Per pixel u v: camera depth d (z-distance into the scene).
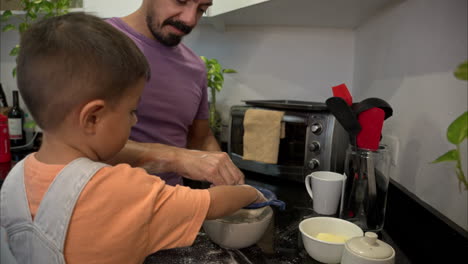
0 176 1.23
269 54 1.65
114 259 0.49
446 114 0.77
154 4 0.84
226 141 1.74
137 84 0.54
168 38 0.88
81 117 0.48
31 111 0.51
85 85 0.47
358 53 1.51
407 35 0.99
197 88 1.09
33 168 0.52
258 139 1.26
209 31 1.68
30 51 0.48
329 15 1.34
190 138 1.24
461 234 0.65
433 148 0.82
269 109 1.27
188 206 0.54
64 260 0.48
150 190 0.51
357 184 0.84
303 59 1.63
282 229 0.83
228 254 0.69
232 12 1.28
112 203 0.48
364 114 0.81
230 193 0.62
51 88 0.48
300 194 1.13
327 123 1.14
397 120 1.06
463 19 0.70
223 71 1.60
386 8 1.17
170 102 0.99
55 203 0.48
